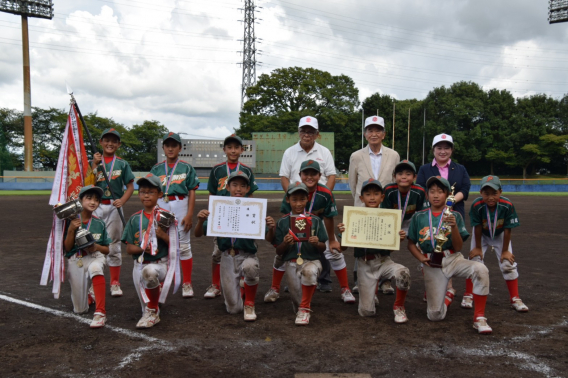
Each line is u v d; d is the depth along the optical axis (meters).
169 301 5.05
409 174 4.82
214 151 38.28
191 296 5.21
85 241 4.18
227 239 4.41
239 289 4.57
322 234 4.45
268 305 4.93
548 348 3.60
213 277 5.21
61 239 4.45
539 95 55.97
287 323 4.25
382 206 5.14
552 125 53.78
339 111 49.19
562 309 4.69
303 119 5.44
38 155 51.22
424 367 3.23
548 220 14.20
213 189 5.41
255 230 4.40
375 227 4.39
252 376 3.07
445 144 5.30
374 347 3.62
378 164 5.53
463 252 8.54
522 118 53.03
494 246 4.95
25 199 21.91
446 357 3.41
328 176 5.67
